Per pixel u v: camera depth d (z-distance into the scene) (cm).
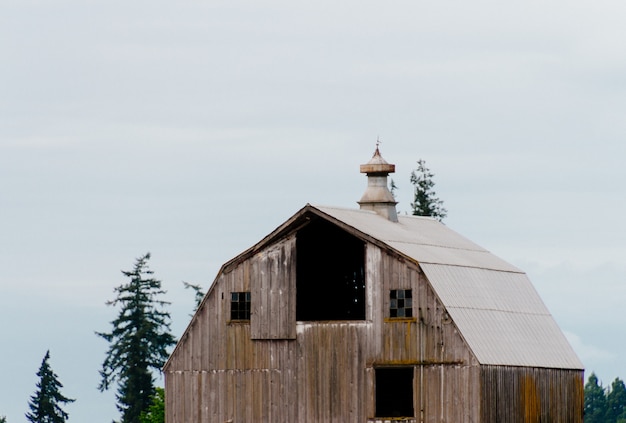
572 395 16662
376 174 17000
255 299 16025
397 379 16988
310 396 15750
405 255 15438
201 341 16225
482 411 15062
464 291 15700
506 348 15625
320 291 16525
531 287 17025
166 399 16300
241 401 16012
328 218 15738
